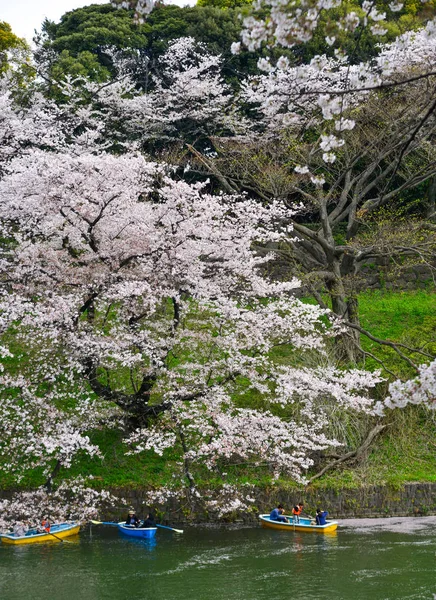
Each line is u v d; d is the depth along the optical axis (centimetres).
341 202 2691
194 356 1989
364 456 2136
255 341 1809
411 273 3144
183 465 1808
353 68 2295
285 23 764
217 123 3234
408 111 2380
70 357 1694
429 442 2269
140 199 2130
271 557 1552
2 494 1778
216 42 3484
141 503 1853
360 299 3045
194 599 1254
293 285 1912
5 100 2383
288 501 1959
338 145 881
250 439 1755
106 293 1645
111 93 3150
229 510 1764
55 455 1842
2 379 1673
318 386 1825
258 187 2734
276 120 2612
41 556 1536
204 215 1744
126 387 2084
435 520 1981
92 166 1627
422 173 2705
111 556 1545
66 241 1825
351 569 1455
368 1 838
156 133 3209
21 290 1755
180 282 1781
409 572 1431
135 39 3600
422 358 2414
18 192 1638
